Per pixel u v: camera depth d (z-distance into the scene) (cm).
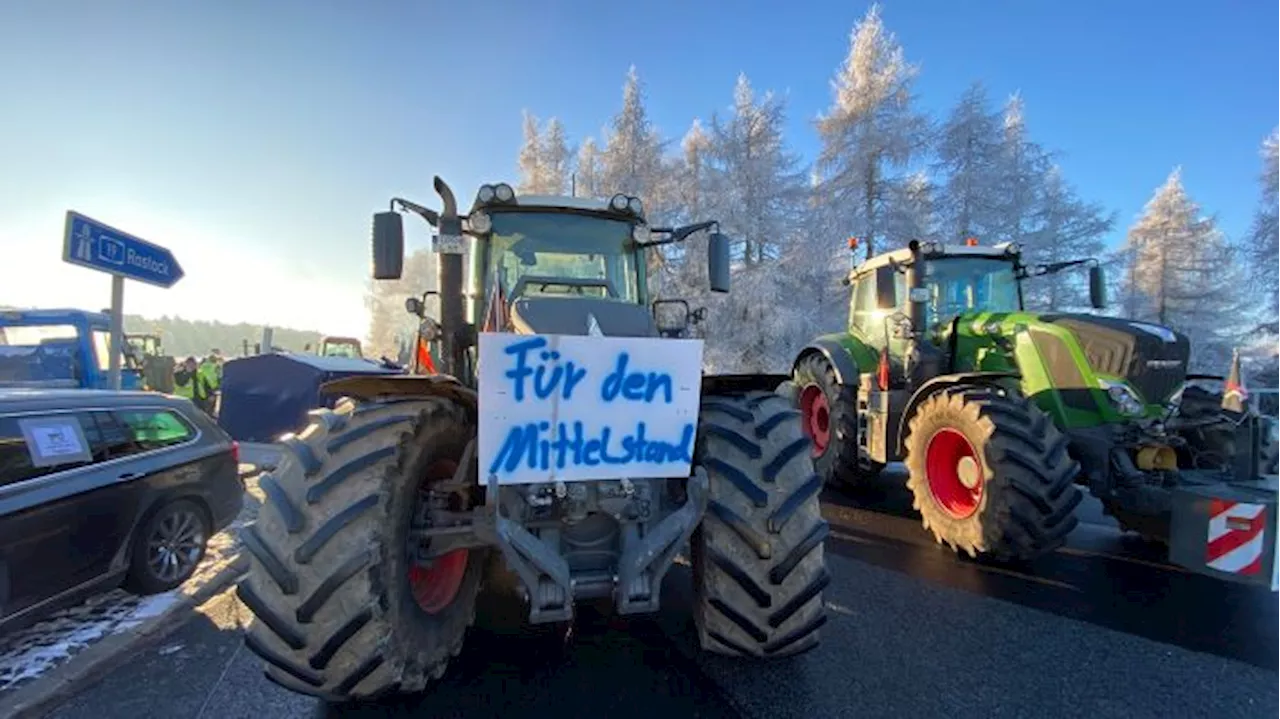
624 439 236
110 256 442
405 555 236
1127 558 453
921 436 483
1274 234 2164
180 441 436
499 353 222
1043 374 462
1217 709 261
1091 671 290
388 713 253
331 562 215
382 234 327
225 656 314
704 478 250
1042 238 2138
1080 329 447
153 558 395
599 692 268
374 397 272
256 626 222
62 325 1196
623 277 384
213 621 361
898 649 310
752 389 303
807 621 255
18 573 321
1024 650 310
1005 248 630
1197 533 311
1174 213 3045
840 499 647
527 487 236
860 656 302
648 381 238
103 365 1254
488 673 284
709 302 2138
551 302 297
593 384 232
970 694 270
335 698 227
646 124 2553
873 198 2116
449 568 289
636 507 244
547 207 374
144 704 270
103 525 365
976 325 536
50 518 338
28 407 355
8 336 1162
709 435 267
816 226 2064
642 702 260
